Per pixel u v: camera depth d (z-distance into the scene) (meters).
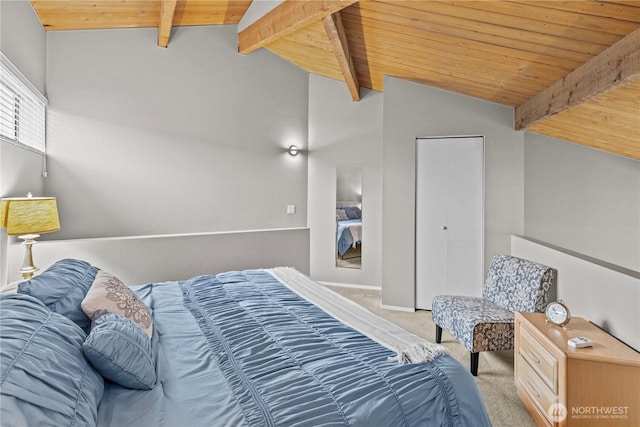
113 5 3.73
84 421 1.07
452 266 4.42
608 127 3.41
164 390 1.37
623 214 4.17
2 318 1.22
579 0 2.12
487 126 4.27
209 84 4.58
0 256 2.81
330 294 2.49
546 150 4.20
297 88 5.22
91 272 2.07
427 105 4.42
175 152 4.41
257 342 1.72
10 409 0.89
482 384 2.70
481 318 2.81
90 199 4.03
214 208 4.64
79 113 3.97
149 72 4.26
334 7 2.86
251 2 4.28
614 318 2.26
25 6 3.25
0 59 2.60
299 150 5.22
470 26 2.82
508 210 4.23
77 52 3.96
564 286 2.88
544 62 2.91
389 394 1.34
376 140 5.39
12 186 2.94
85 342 1.29
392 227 4.55
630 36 2.19
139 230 4.25
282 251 4.53
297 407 1.24
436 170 4.46
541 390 2.17
